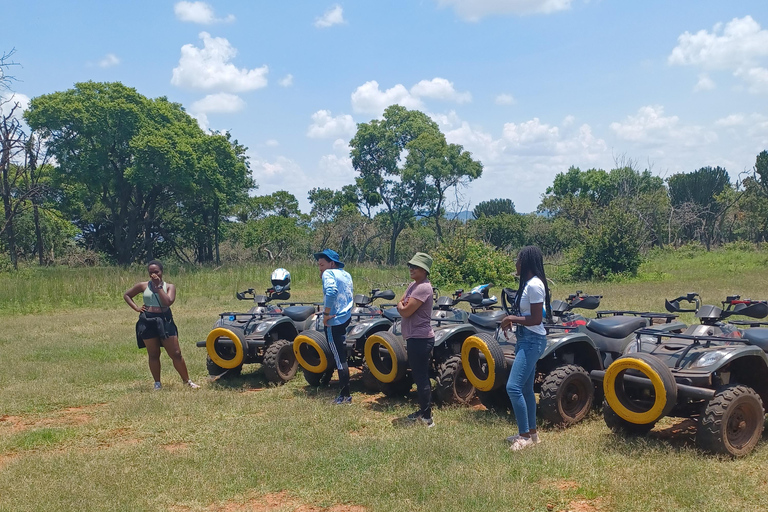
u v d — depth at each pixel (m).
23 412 7.25
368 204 44.84
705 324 6.03
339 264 7.33
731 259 30.30
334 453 5.41
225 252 44.25
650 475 4.70
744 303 6.07
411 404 7.17
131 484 4.85
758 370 5.57
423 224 48.59
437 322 7.56
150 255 43.28
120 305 18.36
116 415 6.83
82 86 34.47
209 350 8.31
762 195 46.88
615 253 24.30
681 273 25.52
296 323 9.03
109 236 44.03
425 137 41.91
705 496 4.31
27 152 30.28
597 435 5.71
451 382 6.88
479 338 6.18
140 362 9.79
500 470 4.91
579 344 6.51
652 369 5.09
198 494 4.68
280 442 5.77
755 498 4.30
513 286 22.22
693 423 6.09
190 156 34.69
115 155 35.94
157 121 37.00
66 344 11.48
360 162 44.28
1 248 35.56
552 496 4.49
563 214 42.75
